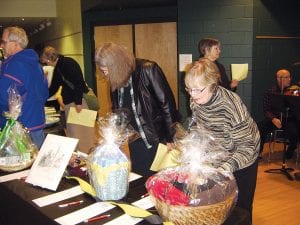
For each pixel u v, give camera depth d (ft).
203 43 10.93
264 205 9.95
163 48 20.66
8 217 4.94
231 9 15.25
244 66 14.14
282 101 12.14
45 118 8.70
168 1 18.84
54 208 4.05
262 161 13.83
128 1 18.75
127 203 4.15
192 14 16.34
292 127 12.42
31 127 7.50
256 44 15.33
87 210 3.97
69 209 4.01
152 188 3.82
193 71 4.89
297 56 17.21
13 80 7.08
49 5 27.17
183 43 16.89
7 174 5.33
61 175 4.63
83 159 5.46
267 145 15.55
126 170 4.22
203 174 3.83
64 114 11.77
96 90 23.04
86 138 7.23
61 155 4.79
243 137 5.11
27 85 7.27
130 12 21.33
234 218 3.83
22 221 4.52
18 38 7.32
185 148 4.13
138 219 3.73
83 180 4.77
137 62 6.95
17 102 5.78
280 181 11.73
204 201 3.45
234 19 15.26
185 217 3.41
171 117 7.04
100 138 5.02
